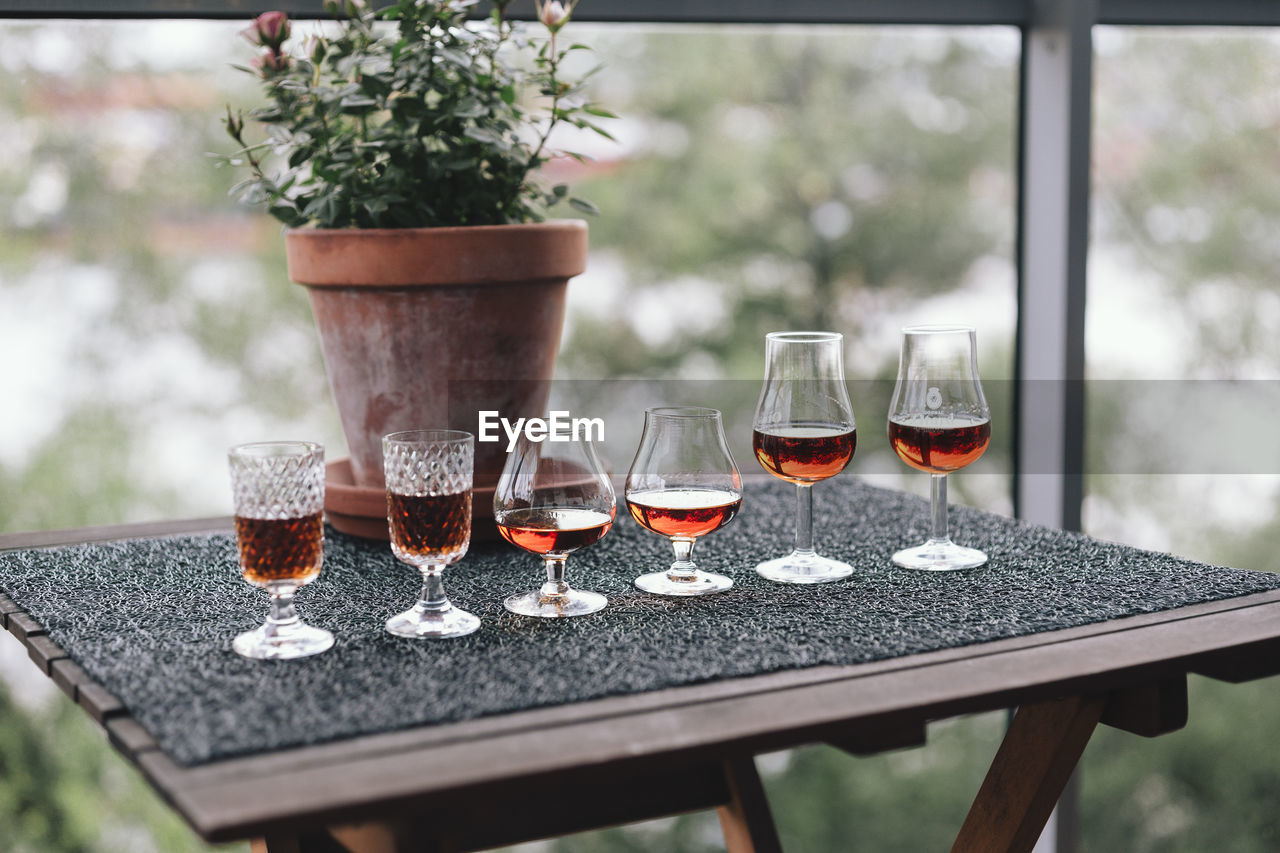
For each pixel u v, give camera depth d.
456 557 1.01
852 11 1.78
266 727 0.78
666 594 1.09
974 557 1.19
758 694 0.84
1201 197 4.69
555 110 1.37
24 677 3.79
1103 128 4.66
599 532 1.04
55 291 3.88
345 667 0.90
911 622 0.99
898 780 5.29
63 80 3.86
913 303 5.22
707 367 5.09
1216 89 4.67
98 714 0.83
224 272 4.07
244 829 0.65
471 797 0.71
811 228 5.16
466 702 0.82
